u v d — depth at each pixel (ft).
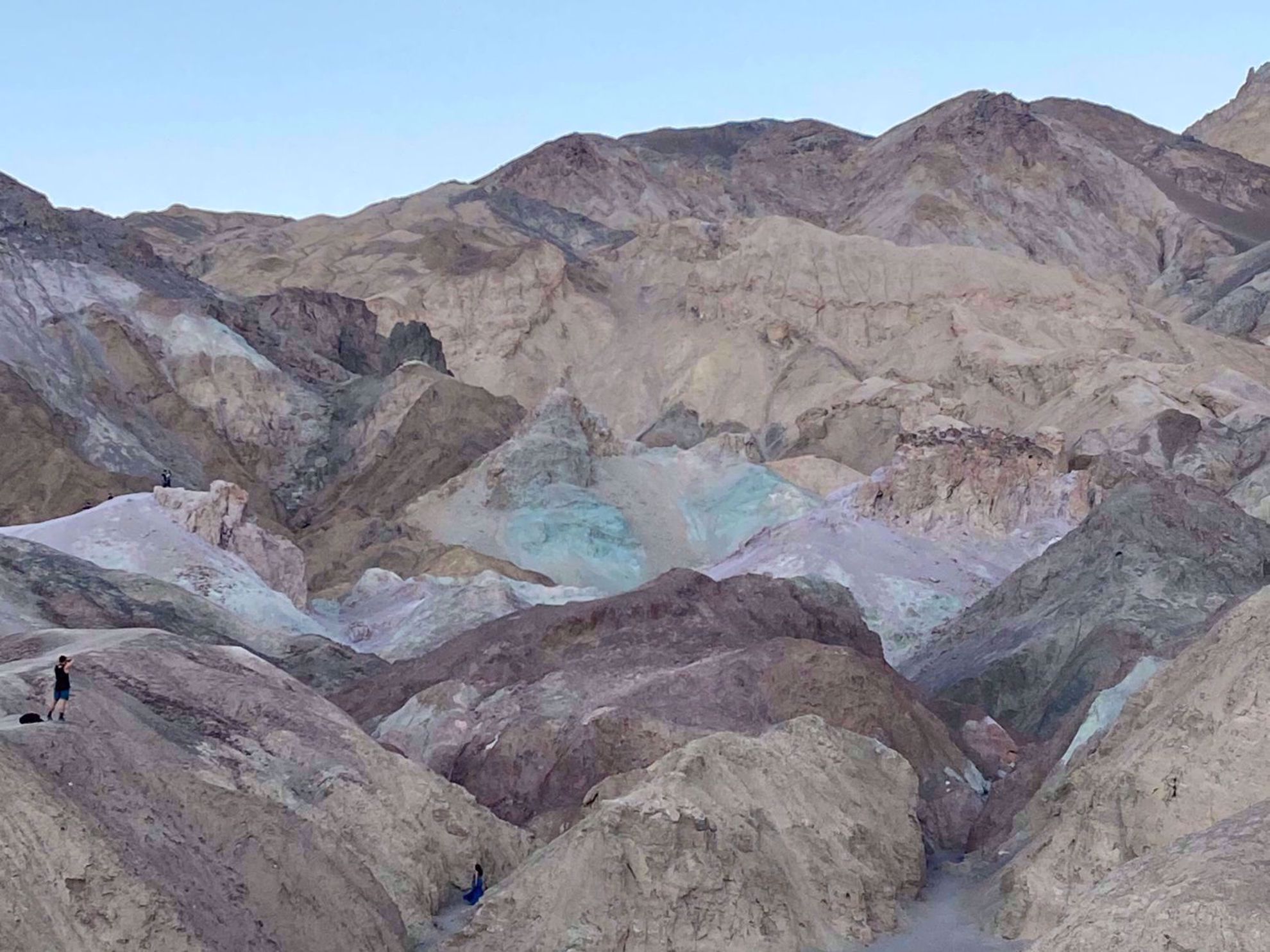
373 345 636.07
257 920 129.29
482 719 228.22
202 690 170.30
